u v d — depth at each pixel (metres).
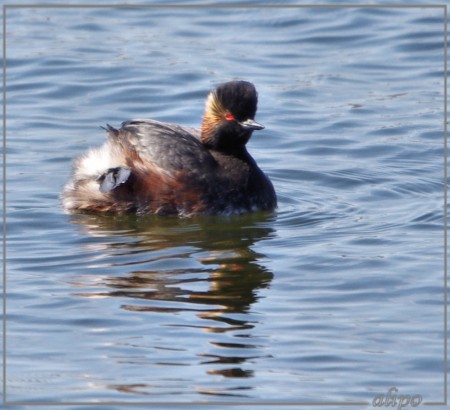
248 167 16.86
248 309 12.91
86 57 25.39
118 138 17.03
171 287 13.58
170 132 16.97
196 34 27.34
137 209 16.69
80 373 11.45
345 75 24.58
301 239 15.46
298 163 19.36
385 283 13.71
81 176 17.08
